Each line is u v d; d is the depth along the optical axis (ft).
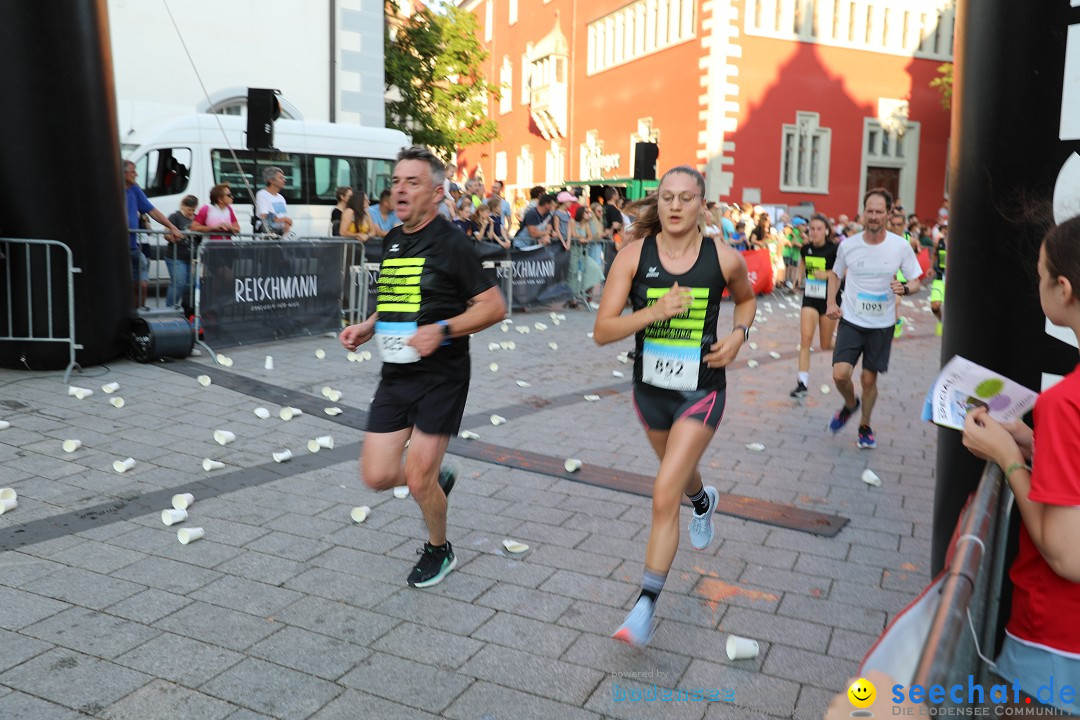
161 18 50.26
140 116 47.42
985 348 8.57
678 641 11.07
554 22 117.50
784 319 46.47
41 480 16.40
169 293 32.81
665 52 91.76
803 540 14.57
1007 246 8.34
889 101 94.02
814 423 22.98
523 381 27.14
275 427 20.63
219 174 44.83
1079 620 5.75
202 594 12.07
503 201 50.16
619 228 48.03
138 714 9.20
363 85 57.52
